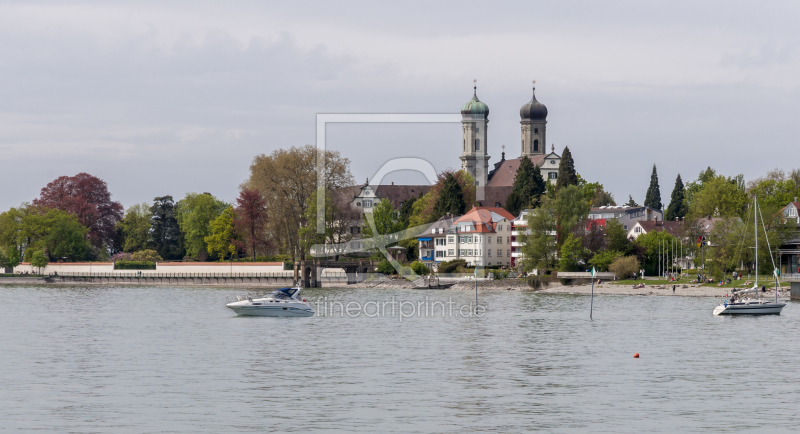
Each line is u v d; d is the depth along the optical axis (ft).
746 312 516.73
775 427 216.54
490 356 334.44
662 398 250.78
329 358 328.08
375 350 351.87
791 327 451.12
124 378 283.18
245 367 306.35
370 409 234.99
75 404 241.55
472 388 264.93
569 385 270.87
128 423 219.00
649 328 444.96
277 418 224.53
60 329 446.60
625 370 300.61
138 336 408.87
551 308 578.25
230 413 230.07
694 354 342.23
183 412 231.30
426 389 263.29
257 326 453.99
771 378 284.61
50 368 305.32
